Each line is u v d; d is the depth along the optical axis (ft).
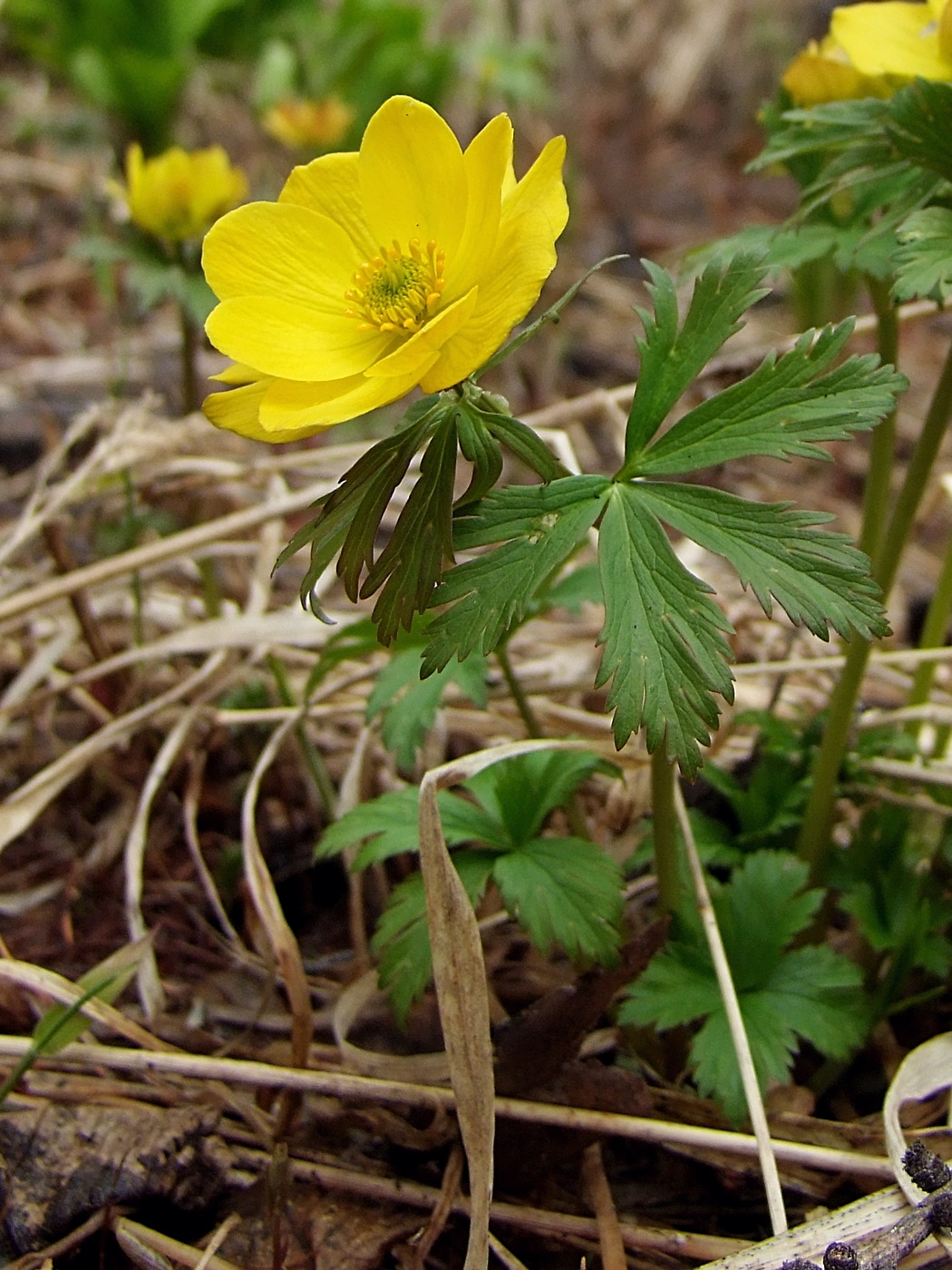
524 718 0.68
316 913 0.80
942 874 0.73
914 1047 0.69
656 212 1.85
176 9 1.58
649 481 0.53
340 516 0.52
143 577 0.99
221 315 0.51
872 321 0.86
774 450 0.51
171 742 0.81
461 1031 0.52
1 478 1.17
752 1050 0.59
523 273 0.49
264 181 1.68
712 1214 0.61
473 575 0.51
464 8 2.12
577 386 1.40
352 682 0.83
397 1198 0.60
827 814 0.69
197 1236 0.59
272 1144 0.62
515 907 0.58
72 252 0.92
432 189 0.53
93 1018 0.62
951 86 0.54
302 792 0.87
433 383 0.50
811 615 0.49
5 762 0.88
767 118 0.69
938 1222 0.52
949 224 0.56
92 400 1.28
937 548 1.18
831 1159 0.57
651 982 0.61
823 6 2.23
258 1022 0.70
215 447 1.16
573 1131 0.59
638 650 0.49
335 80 1.66
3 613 0.83
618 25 2.29
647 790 0.69
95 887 0.80
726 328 0.53
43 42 1.67
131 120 1.55
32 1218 0.57
